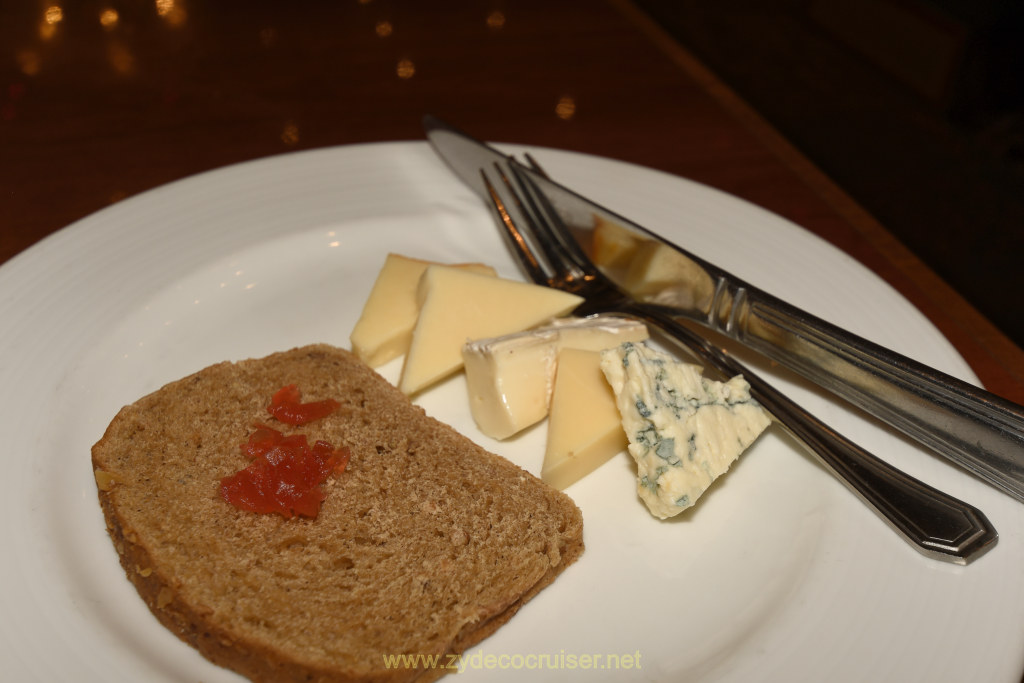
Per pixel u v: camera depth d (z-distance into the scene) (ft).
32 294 0.85
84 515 0.73
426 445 0.79
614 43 1.40
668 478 0.73
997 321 0.97
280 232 0.95
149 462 0.75
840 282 0.91
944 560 0.69
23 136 1.10
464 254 0.99
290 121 1.17
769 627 0.67
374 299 0.89
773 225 0.98
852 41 1.27
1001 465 0.71
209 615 0.65
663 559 0.73
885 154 1.17
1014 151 1.11
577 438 0.77
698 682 0.65
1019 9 1.09
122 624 0.67
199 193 0.98
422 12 1.46
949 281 1.01
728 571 0.72
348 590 0.69
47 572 0.68
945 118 1.17
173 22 1.38
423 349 0.85
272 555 0.70
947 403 0.72
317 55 1.32
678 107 1.26
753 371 0.86
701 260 0.85
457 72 1.30
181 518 0.71
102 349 0.83
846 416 0.80
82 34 1.33
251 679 0.66
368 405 0.82
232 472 0.75
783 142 1.20
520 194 0.99
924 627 0.66
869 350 0.75
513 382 0.81
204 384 0.82
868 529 0.72
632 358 0.77
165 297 0.88
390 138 1.15
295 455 0.75
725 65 1.33
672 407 0.77
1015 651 0.64
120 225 0.93
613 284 0.97
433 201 1.02
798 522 0.74
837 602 0.68
